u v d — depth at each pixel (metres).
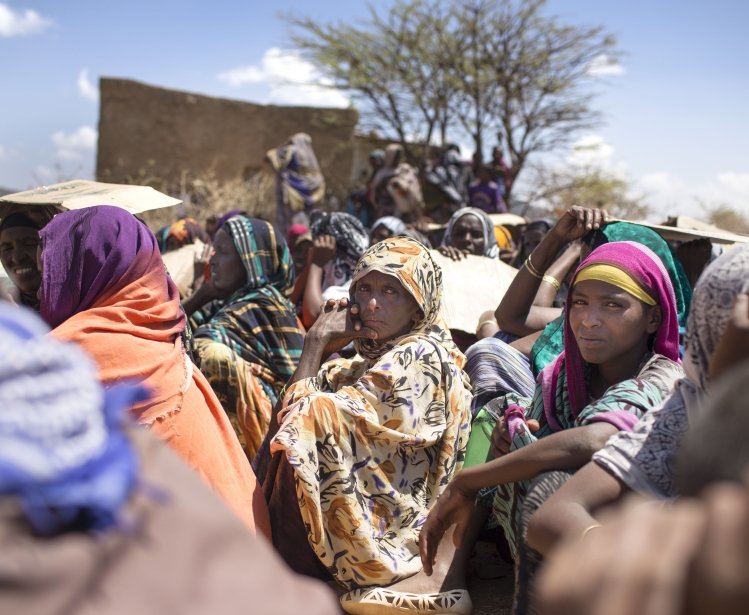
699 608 0.90
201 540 1.21
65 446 1.09
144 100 20.00
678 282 3.50
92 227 2.85
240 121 20.30
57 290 2.83
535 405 2.93
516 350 3.54
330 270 6.24
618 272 2.60
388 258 3.22
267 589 1.21
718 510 0.93
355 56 19.34
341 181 20.16
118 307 2.81
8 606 1.06
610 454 2.06
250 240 4.65
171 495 1.23
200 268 6.17
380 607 2.81
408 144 20.17
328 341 3.26
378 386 2.93
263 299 4.55
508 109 19.44
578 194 19.08
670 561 0.93
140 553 1.15
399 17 19.34
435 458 3.04
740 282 1.94
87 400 1.12
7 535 1.08
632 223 3.52
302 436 2.83
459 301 4.91
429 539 2.51
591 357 2.63
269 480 3.05
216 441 2.89
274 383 4.51
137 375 2.74
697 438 1.07
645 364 2.64
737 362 1.60
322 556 2.86
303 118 20.20
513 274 5.20
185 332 3.72
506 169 17.33
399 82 19.33
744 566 0.88
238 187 17.38
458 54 19.19
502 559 3.35
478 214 6.12
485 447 3.11
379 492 2.92
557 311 3.92
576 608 0.96
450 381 3.05
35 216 3.80
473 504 2.48
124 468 1.16
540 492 2.23
